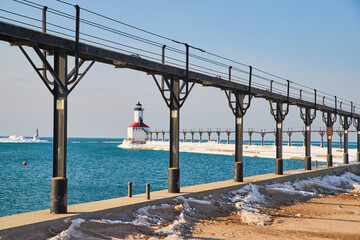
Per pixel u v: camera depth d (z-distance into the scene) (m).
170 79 15.39
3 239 8.68
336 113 30.89
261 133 93.81
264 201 17.00
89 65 11.42
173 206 13.48
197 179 41.03
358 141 37.34
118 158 82.31
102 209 11.31
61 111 10.90
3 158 82.44
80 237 9.66
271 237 11.30
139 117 137.88
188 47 15.23
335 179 25.48
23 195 29.91
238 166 19.03
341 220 14.01
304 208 16.41
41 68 10.84
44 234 9.44
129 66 13.00
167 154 100.06
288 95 23.44
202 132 116.31
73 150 131.12
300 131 84.38
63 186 10.74
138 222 11.38
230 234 11.43
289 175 22.52
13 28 8.98
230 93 18.91
